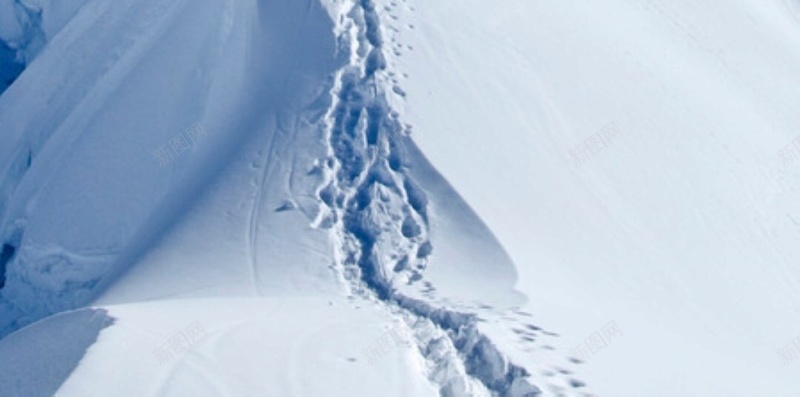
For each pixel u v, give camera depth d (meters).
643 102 27.55
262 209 18.75
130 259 19.66
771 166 28.30
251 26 27.97
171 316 12.68
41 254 26.84
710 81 33.72
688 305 17.84
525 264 16.62
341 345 11.45
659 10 39.34
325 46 23.91
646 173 23.61
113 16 38.25
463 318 12.30
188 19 32.69
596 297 16.05
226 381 9.91
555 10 30.91
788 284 21.84
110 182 27.58
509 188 19.89
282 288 16.08
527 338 11.36
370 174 19.59
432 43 24.73
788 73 40.03
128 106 30.33
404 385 10.27
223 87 27.14
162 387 9.66
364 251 17.55
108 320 12.18
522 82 24.77
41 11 47.38
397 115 21.16
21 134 36.78
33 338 12.04
